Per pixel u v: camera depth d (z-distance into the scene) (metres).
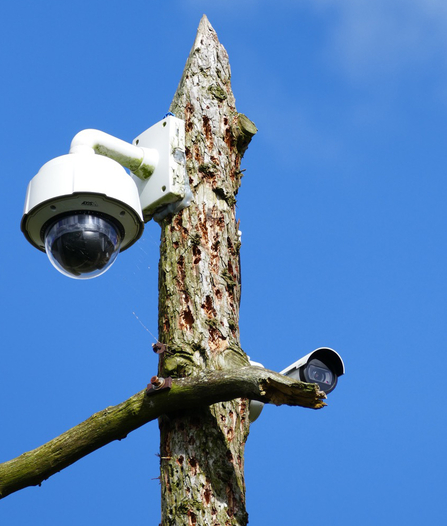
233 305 8.20
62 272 7.94
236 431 7.68
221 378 7.11
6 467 7.40
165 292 8.10
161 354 7.82
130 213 7.84
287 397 6.86
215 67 9.30
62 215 7.77
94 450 7.49
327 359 9.05
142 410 7.32
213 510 7.20
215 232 8.41
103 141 8.40
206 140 8.84
